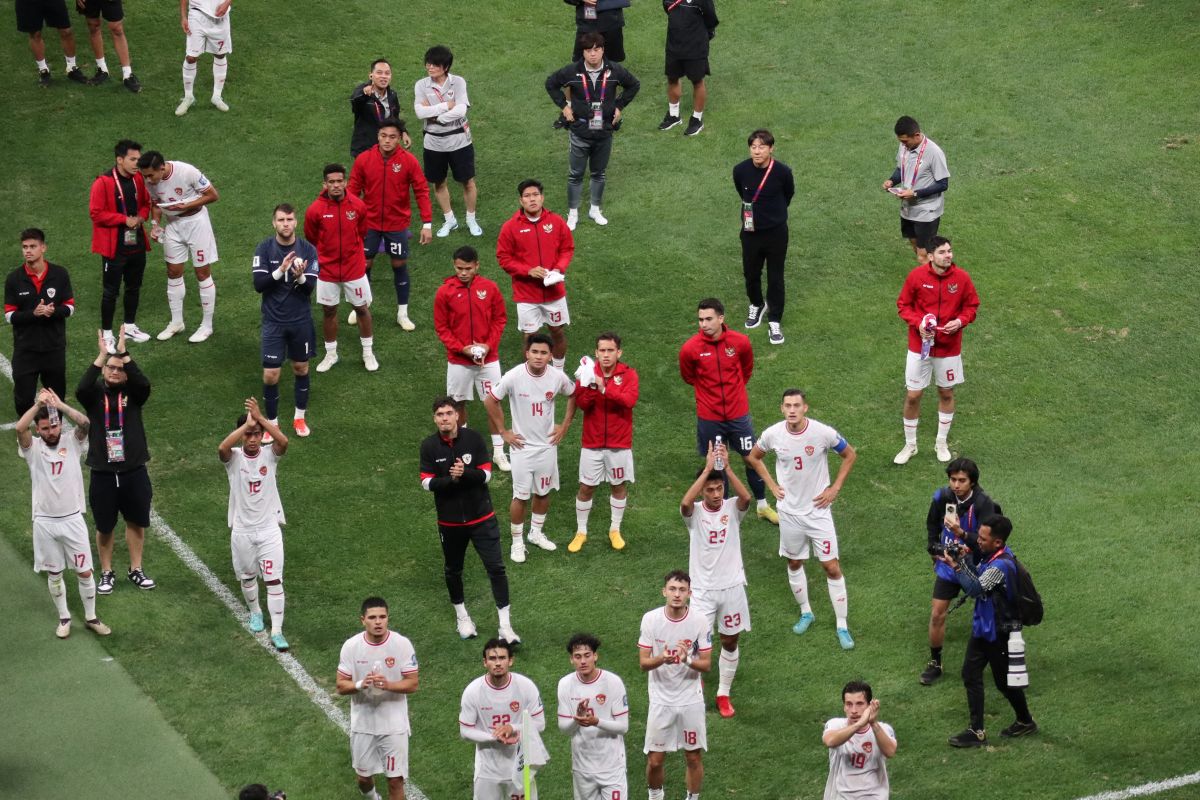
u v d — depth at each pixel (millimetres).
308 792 48531
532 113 85938
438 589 57656
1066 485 62000
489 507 53562
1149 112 83938
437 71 73188
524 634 55250
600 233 76750
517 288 65750
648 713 49156
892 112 84812
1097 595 56312
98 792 48219
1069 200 77938
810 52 90312
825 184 79688
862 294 73000
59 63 89000
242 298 73500
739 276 74062
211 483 62656
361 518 60906
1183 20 91188
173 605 56375
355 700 46656
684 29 80438
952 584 51406
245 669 53594
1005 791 48250
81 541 53281
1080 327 70500
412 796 48406
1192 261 73812
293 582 57688
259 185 80000
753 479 60031
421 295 73625
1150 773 48719
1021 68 88188
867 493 62094
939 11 93750
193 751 49938
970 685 49719
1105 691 52125
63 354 63000
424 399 67438
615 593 57250
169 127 84062
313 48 90812
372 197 68438
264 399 65250
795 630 55438
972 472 50469
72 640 54531
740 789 48750
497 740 45438
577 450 65438
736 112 85250
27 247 60938
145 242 67812
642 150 82625
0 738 50188
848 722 43969
